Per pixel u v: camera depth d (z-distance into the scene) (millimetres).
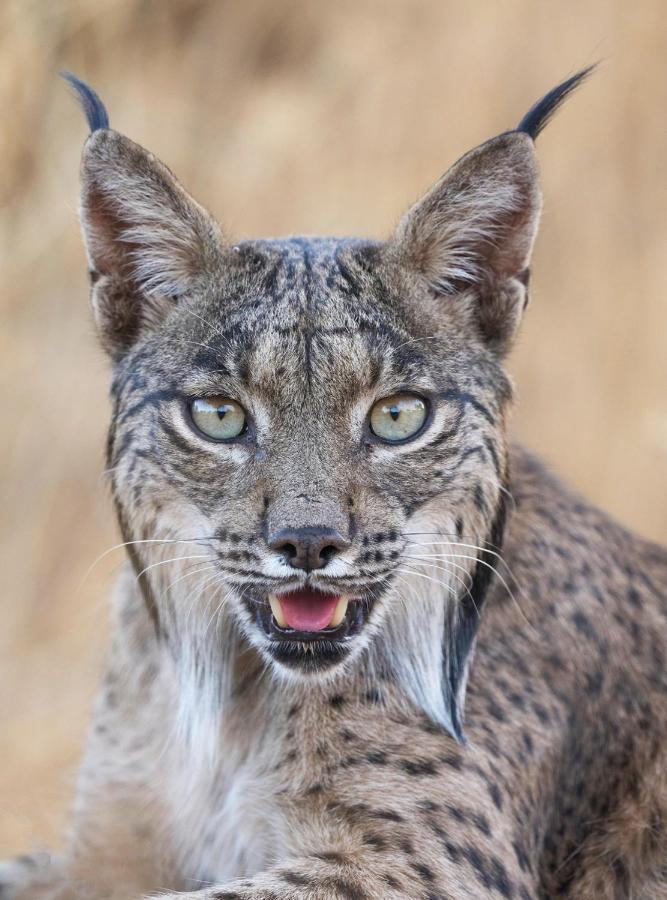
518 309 10281
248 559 9555
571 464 17500
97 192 10117
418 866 9508
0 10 16797
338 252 10211
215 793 10695
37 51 16875
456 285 10289
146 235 10172
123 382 10250
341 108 18234
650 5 18000
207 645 10500
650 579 11352
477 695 10242
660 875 10609
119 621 11219
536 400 17797
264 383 9656
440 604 10180
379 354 9742
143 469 10055
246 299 9945
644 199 17984
